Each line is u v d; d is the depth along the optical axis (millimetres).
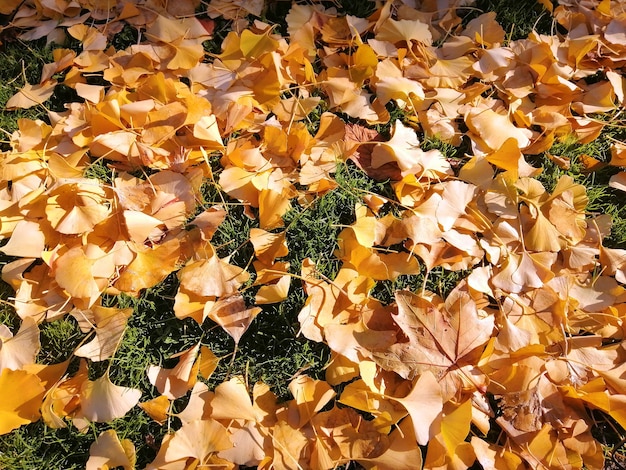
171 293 556
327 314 528
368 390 491
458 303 518
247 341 544
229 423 483
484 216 588
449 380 494
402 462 465
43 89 650
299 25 692
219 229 587
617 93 682
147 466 462
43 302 527
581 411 513
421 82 670
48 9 703
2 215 552
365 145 642
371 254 544
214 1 713
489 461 482
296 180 602
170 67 652
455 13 734
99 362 522
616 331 548
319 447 469
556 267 578
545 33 750
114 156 602
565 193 595
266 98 639
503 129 629
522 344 515
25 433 495
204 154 593
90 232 542
